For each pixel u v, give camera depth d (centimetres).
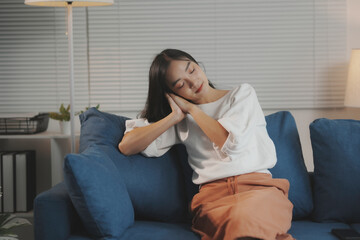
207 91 228
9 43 391
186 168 233
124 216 195
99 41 391
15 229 349
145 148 225
